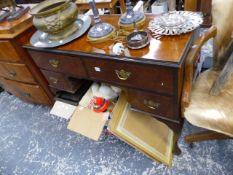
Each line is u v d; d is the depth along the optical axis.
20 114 1.73
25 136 1.53
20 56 1.21
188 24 0.84
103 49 0.88
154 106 0.93
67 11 0.93
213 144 1.15
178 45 0.79
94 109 1.14
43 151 1.39
